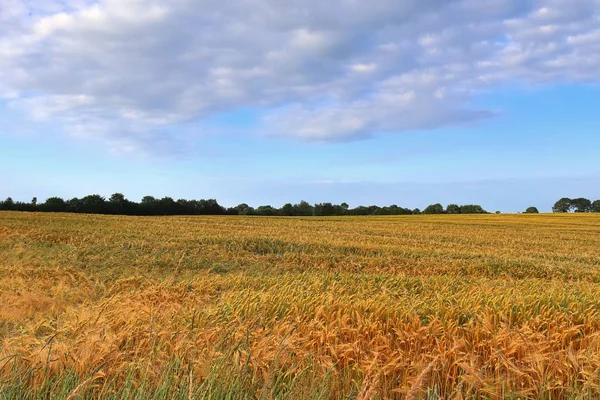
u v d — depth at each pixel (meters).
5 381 4.43
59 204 90.44
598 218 70.50
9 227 30.55
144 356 5.17
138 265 18.89
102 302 8.16
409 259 23.61
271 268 20.12
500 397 4.72
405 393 4.81
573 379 5.07
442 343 5.78
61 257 19.59
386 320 7.01
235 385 4.39
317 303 7.71
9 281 12.62
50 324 6.71
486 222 61.81
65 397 4.14
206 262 20.48
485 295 9.16
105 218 48.78
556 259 26.86
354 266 21.34
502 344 5.79
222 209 103.75
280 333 6.09
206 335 5.71
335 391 4.93
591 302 8.83
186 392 4.19
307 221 57.22
